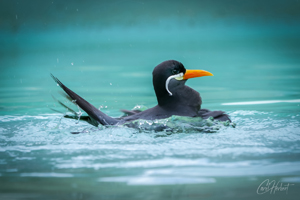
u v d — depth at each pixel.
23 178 5.55
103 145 7.16
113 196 4.93
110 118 8.67
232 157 6.27
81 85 16.84
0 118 10.25
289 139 7.35
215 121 8.62
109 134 7.89
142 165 5.96
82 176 5.57
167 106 8.97
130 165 5.98
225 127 8.41
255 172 5.63
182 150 6.71
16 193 5.07
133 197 4.90
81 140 7.58
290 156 6.29
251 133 7.88
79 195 4.98
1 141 7.60
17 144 7.34
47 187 5.23
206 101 12.90
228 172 5.64
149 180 5.40
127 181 5.38
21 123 9.55
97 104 12.88
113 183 5.32
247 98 13.16
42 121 9.84
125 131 7.93
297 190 5.09
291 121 9.12
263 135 7.68
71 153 6.68
